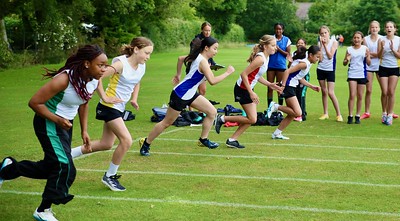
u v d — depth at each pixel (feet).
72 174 18.31
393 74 40.24
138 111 46.09
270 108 34.04
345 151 30.60
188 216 19.31
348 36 245.86
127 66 23.65
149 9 141.28
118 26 138.00
